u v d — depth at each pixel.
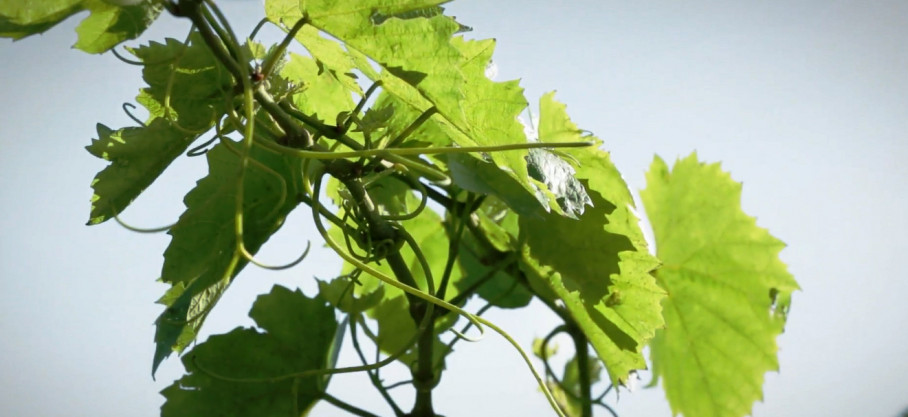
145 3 0.93
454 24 0.94
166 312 1.01
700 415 1.25
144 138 0.97
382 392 1.08
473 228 1.12
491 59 0.97
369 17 0.94
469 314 1.01
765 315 1.22
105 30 0.93
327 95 1.05
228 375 1.07
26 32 0.92
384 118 0.99
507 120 0.95
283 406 1.08
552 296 1.14
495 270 1.12
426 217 1.17
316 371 1.04
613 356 1.09
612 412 1.18
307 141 0.98
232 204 1.02
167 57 0.96
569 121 1.09
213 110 0.97
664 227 1.26
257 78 0.96
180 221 1.01
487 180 1.02
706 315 1.24
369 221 1.02
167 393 1.06
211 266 1.01
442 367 1.10
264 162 1.03
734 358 1.23
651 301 1.07
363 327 1.11
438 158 1.06
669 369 1.26
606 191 1.07
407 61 0.95
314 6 0.94
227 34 0.95
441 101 0.96
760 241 1.22
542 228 1.08
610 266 1.07
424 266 1.03
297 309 1.09
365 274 1.13
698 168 1.25
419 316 1.05
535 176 0.98
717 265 1.23
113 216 0.97
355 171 1.00
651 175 1.27
